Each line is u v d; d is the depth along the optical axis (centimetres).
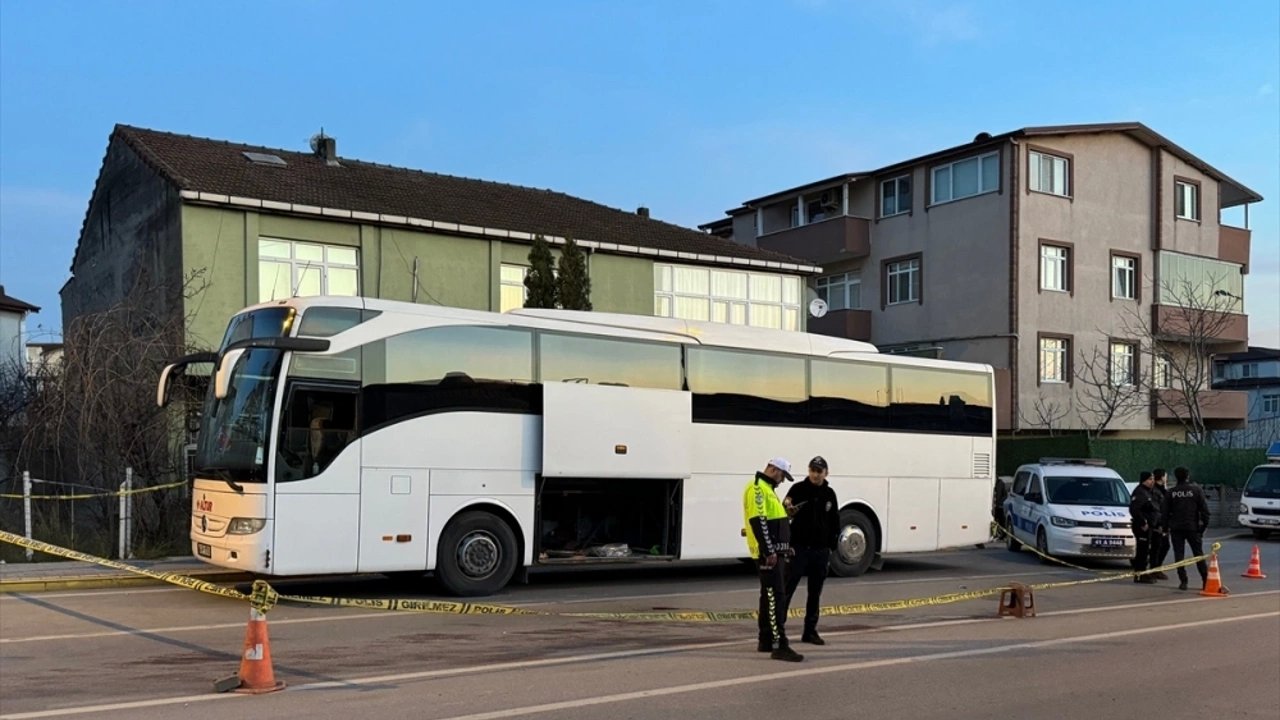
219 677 813
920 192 3750
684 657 927
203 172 2200
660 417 1459
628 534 1473
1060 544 1930
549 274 2177
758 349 1599
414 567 1267
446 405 1305
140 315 1858
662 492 1496
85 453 1755
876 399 1730
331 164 2611
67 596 1280
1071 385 3556
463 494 1308
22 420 1834
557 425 1366
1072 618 1223
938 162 3691
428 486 1280
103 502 1727
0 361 2039
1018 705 769
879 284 3866
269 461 1177
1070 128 3562
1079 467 2108
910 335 3747
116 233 2558
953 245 3625
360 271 2259
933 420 1797
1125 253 3753
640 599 1346
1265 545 2594
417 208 2394
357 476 1230
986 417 1869
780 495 1595
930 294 3691
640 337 1479
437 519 1287
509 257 2470
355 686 789
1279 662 951
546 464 1352
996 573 1806
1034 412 3459
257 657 772
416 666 870
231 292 2080
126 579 1399
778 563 938
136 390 1717
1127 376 3750
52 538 1611
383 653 929
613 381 1444
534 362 1383
